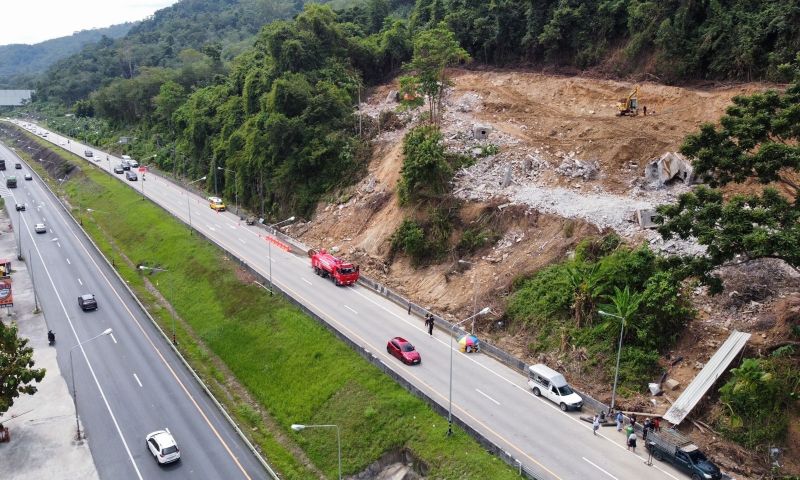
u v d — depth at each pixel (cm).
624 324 4403
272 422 5112
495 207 6706
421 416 4572
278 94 9538
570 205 6294
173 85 15712
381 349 5497
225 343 6294
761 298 4712
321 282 7100
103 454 4612
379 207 7962
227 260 7906
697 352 4575
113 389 5512
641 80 8200
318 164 9138
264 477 4362
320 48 11012
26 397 5397
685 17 7762
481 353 5466
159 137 15475
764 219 4081
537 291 5600
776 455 3872
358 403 4903
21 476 4397
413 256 6975
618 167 6688
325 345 5634
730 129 4538
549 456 4031
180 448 4672
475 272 6328
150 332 6681
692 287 4694
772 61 6894
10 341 4881
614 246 5572
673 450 3888
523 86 9312
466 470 4022
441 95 8775
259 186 10050
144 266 8600
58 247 9581
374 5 13538
